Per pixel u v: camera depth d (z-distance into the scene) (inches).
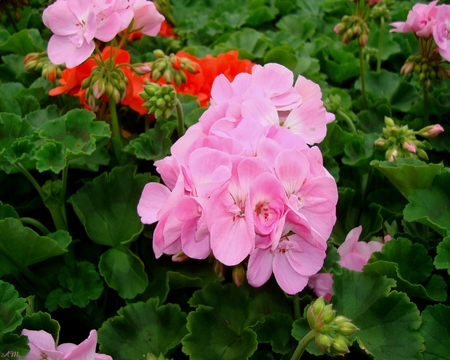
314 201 13.8
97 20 17.7
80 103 23.0
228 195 13.3
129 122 24.6
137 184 19.7
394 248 17.1
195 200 13.3
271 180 13.0
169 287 18.2
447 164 24.2
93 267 18.3
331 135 22.1
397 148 19.1
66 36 18.3
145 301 18.2
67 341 19.0
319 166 14.1
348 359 17.1
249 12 34.3
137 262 18.3
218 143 13.9
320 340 12.8
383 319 15.7
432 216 17.4
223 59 24.1
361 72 25.0
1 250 16.9
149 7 18.7
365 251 18.1
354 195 20.9
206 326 16.0
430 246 19.1
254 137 14.0
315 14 36.0
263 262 14.1
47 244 17.0
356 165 21.5
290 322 16.5
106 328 16.5
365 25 23.3
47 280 18.7
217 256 13.1
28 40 26.9
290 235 14.2
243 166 13.2
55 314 18.7
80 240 19.8
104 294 19.4
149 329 16.7
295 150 13.3
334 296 16.1
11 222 16.6
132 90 20.4
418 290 16.4
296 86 16.4
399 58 30.9
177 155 14.3
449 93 26.1
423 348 15.0
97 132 19.4
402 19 32.9
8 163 19.3
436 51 21.9
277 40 31.2
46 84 24.4
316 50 29.1
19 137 19.0
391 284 15.9
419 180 17.8
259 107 14.8
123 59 21.4
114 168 19.8
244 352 15.3
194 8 37.5
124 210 19.5
